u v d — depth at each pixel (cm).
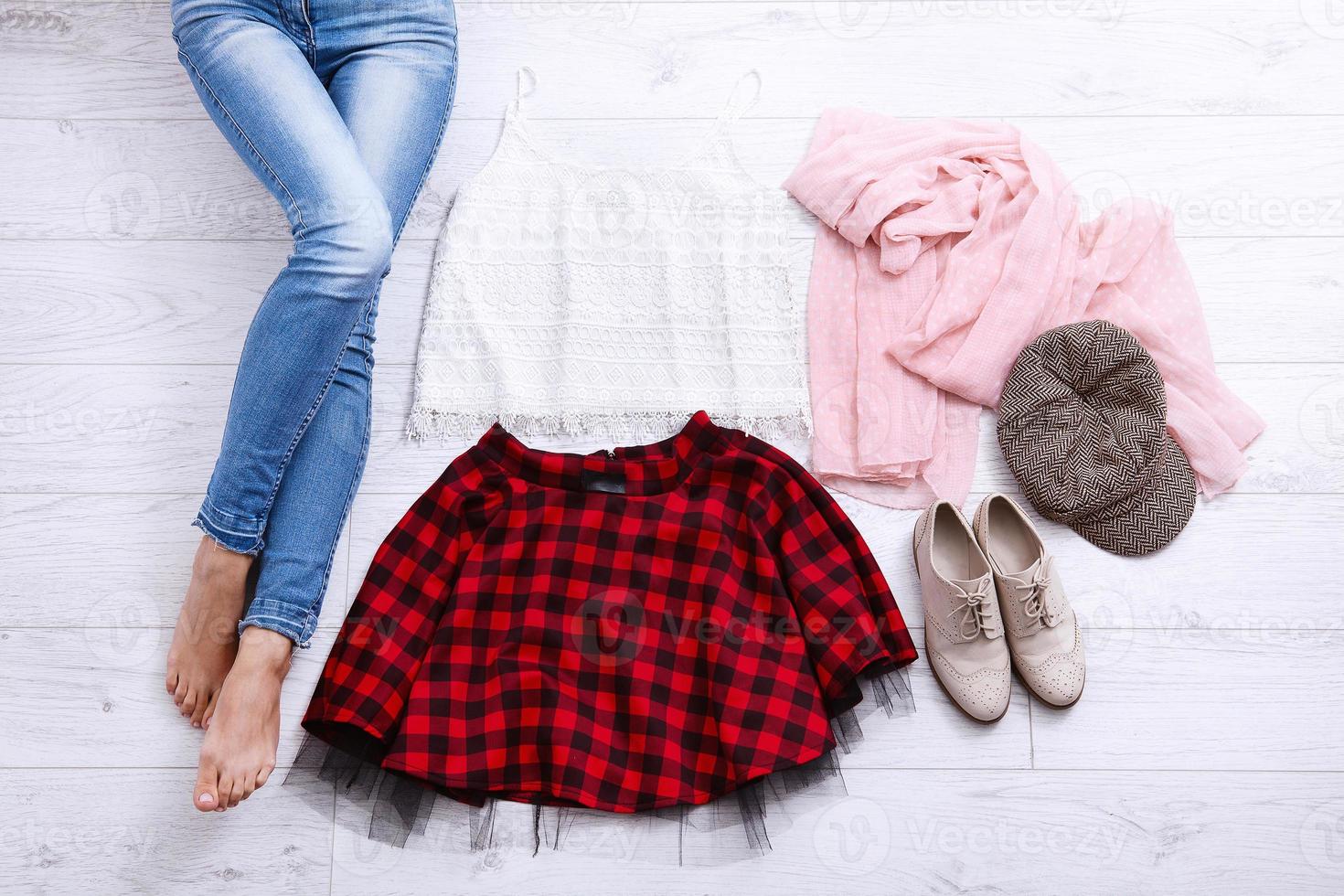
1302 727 125
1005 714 124
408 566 122
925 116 149
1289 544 132
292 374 109
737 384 135
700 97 149
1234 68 150
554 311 138
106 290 139
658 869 118
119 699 124
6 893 117
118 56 147
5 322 138
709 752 117
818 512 125
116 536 130
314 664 125
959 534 129
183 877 118
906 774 121
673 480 126
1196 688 126
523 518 123
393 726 116
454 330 136
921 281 138
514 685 117
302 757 118
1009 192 140
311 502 117
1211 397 135
